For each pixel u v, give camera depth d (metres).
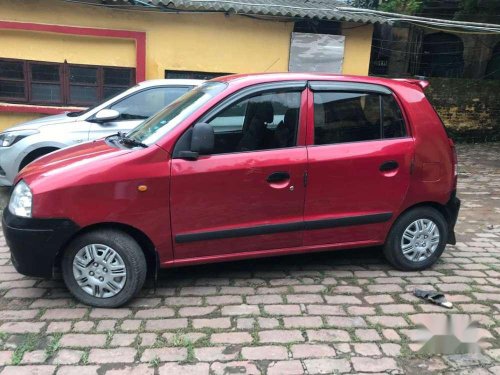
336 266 4.52
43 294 3.86
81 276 3.62
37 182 3.47
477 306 3.78
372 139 4.11
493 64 15.34
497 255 5.00
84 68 9.84
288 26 10.30
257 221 3.85
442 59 15.71
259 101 3.87
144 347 3.13
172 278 4.20
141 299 3.80
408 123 4.20
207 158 3.68
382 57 14.68
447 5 15.22
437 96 13.61
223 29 10.05
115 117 6.22
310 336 3.29
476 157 11.74
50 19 9.34
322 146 3.95
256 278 4.22
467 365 3.01
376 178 4.08
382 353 3.11
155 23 9.75
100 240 3.54
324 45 10.55
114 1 9.31
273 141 3.87
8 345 3.12
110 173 3.48
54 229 3.43
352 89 4.09
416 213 4.32
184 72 10.16
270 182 3.80
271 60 10.41
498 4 13.45
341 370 2.92
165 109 4.39
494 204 7.35
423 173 4.21
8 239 3.51
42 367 2.90
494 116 14.02
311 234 4.03
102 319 3.48
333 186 3.97
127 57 9.92
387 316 3.59
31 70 9.66
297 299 3.84
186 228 3.69
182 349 3.11
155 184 3.55
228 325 3.42
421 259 4.43
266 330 3.36
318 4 11.95
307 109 3.94
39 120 6.76
